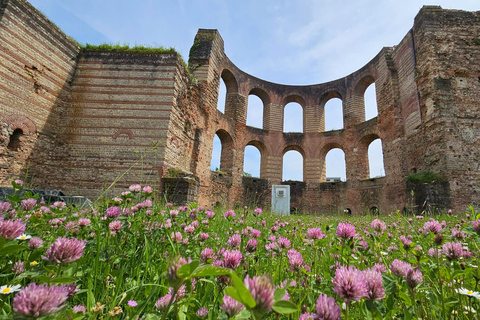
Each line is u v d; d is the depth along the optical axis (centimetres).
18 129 1014
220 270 80
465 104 1405
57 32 1153
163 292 162
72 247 119
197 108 1664
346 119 2284
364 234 346
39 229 255
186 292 146
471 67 1459
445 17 1539
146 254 204
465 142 1348
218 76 1958
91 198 1071
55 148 1120
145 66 1221
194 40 1873
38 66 1079
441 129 1370
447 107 1394
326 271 208
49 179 1084
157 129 1150
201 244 262
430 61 1472
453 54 1478
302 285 185
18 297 84
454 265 179
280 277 205
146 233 255
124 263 208
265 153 2392
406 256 243
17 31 1013
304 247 305
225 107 2284
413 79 1616
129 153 1120
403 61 1747
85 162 1111
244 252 221
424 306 160
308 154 2375
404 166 1661
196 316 124
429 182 1291
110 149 1126
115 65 1223
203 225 322
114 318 121
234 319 100
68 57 1193
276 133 2417
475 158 1327
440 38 1502
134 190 315
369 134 2058
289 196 2098
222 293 156
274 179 2317
